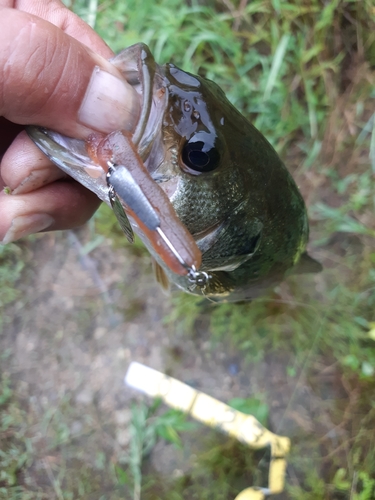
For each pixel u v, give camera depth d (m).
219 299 0.20
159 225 0.08
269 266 0.16
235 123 0.12
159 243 0.08
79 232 0.27
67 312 0.27
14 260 0.27
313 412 0.26
